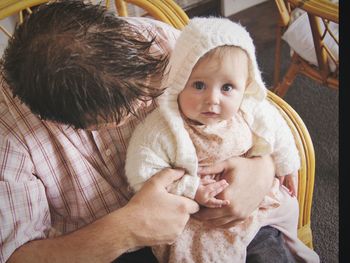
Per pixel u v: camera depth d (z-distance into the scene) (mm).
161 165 792
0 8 943
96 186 796
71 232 754
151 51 814
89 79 602
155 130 790
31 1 965
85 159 781
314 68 1429
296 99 1773
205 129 809
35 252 721
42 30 617
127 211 750
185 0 1933
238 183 828
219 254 840
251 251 881
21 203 710
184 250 835
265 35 1979
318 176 1568
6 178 697
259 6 2053
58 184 772
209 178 843
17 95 667
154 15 1069
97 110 630
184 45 756
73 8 639
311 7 1125
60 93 609
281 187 947
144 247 917
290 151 901
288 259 889
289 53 1903
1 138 705
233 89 770
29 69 609
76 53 599
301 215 1034
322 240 1418
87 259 734
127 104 641
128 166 797
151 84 696
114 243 741
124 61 615
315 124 1693
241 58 757
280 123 895
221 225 833
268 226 926
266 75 1843
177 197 773
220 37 729
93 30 616
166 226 761
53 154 749
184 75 763
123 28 652
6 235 704
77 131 761
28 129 721
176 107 806
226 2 2004
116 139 824
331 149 1621
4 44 1282
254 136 875
